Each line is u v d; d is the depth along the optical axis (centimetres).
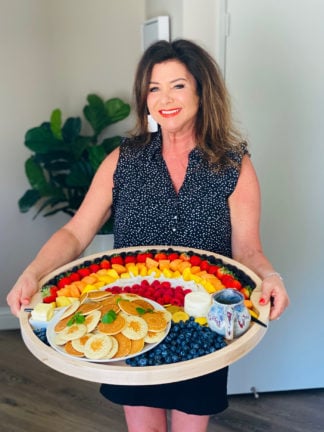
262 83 172
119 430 182
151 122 140
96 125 236
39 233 260
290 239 189
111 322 98
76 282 119
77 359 90
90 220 141
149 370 86
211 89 128
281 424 188
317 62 171
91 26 238
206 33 172
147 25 218
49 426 184
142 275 124
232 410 196
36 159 234
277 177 182
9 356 233
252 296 111
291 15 166
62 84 243
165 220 135
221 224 133
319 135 178
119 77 248
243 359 201
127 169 137
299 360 204
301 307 197
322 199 185
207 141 134
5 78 235
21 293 115
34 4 229
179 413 128
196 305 104
